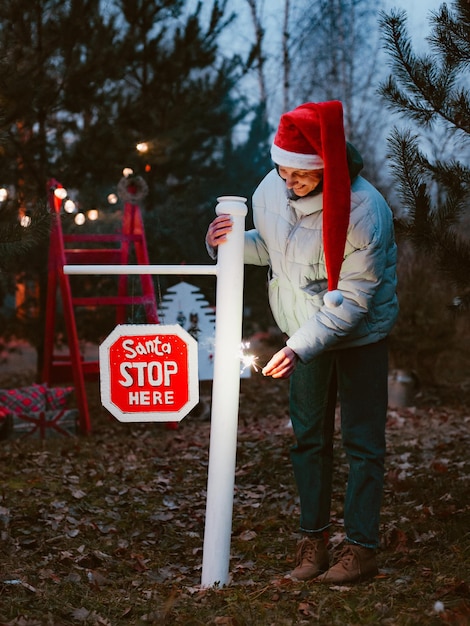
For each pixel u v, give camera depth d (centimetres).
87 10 871
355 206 313
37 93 827
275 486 536
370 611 297
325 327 312
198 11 970
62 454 647
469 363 1179
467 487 486
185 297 768
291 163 308
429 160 452
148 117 938
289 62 1838
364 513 335
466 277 459
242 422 826
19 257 901
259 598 321
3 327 982
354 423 335
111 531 436
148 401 328
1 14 830
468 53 437
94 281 990
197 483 551
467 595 308
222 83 1009
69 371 793
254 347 1340
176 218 1004
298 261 327
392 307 336
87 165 889
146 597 329
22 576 348
